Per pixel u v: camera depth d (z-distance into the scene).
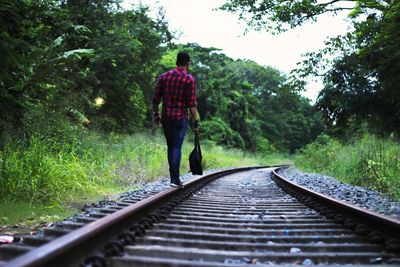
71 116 12.42
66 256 2.57
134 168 11.81
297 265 2.89
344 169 14.81
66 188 7.27
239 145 51.12
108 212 5.32
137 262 2.89
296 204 7.18
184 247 3.65
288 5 17.42
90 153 10.05
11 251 3.15
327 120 24.91
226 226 4.83
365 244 3.80
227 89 54.81
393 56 16.09
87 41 16.92
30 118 8.72
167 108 6.47
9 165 6.49
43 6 7.16
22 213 5.39
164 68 36.28
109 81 18.72
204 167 22.23
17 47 6.17
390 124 21.34
